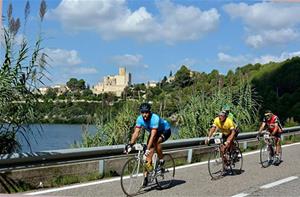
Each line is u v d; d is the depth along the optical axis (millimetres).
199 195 8891
